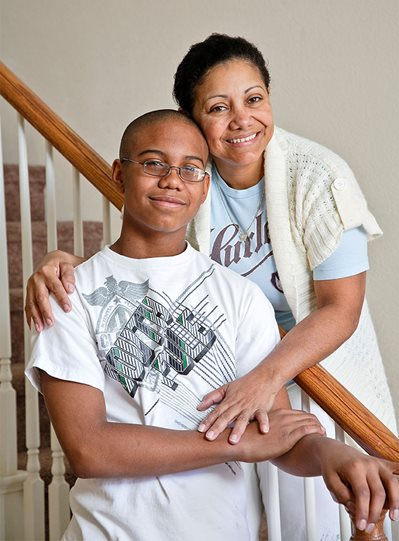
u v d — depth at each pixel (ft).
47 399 4.42
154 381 4.49
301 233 5.46
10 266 10.05
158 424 4.42
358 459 3.99
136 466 4.20
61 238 10.78
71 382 4.38
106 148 11.56
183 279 4.70
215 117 5.27
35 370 4.53
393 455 4.84
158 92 10.94
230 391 4.47
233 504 4.49
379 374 6.07
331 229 5.28
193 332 4.58
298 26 9.48
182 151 4.65
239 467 4.58
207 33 10.35
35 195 11.50
